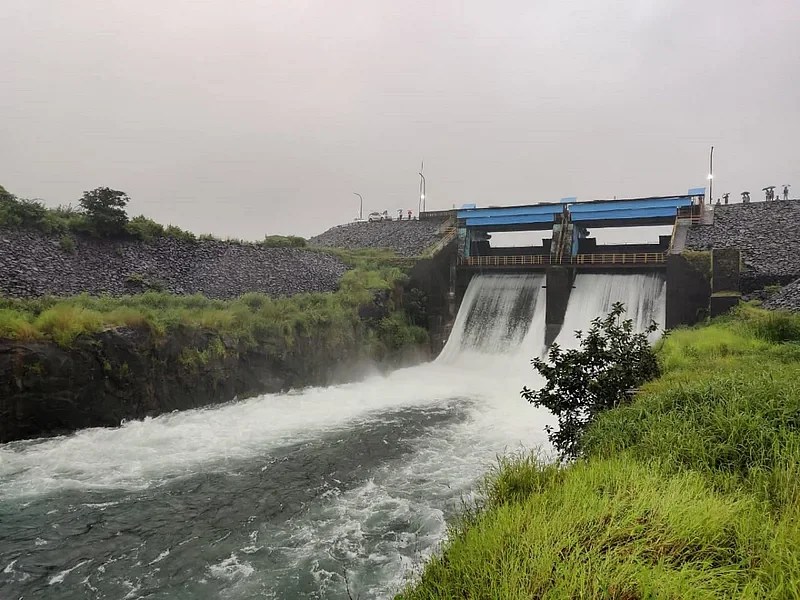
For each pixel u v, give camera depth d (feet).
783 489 19.60
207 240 119.24
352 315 106.52
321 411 79.82
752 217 119.96
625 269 119.44
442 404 86.48
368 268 133.49
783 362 45.09
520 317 128.16
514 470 28.02
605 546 16.74
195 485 50.21
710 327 71.82
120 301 79.30
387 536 40.19
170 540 39.63
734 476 21.06
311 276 121.90
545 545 16.34
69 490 47.93
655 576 14.35
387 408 83.25
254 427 69.72
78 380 62.13
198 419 71.15
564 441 36.29
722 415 26.68
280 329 88.94
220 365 78.74
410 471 55.01
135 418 67.51
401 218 194.90
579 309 119.55
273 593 32.65
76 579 34.37
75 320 63.72
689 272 101.04
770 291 90.99
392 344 114.01
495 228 149.69
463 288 144.46
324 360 96.43
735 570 14.30
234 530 41.34
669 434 25.76
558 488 22.13
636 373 37.60
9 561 36.17
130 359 67.31
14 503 44.86
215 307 88.94
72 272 85.15
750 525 16.98
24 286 73.77
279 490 49.60
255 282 110.42
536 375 108.99
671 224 132.67
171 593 32.86
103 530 40.91
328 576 34.45
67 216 98.43
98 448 58.23
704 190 124.67
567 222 131.85
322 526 42.01
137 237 104.42
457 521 25.48
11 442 57.11
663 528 17.06
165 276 98.89
